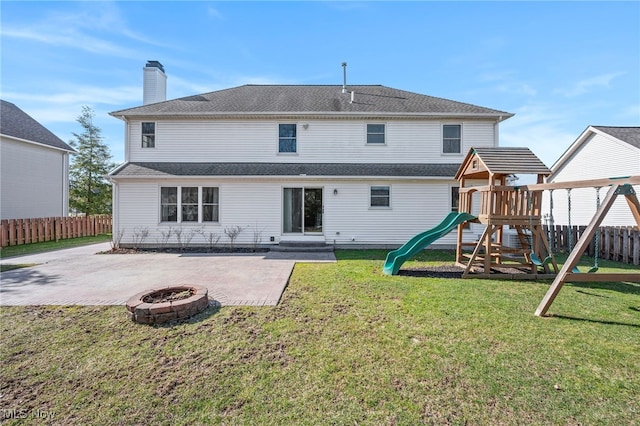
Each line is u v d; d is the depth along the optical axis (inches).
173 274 278.7
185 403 98.3
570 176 674.2
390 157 494.9
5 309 182.4
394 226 469.4
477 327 155.7
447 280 255.6
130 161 485.4
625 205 541.3
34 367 119.2
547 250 281.0
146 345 136.8
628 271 298.2
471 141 492.1
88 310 181.2
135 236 453.7
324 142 495.8
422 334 147.4
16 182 601.3
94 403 98.5
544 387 106.0
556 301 197.6
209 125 490.9
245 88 599.2
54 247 466.6
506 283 247.1
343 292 217.5
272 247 447.5
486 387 105.9
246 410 95.2
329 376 112.5
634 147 528.4
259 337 144.5
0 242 455.8
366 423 89.4
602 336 145.6
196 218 463.2
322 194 469.4
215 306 187.5
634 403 98.0
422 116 485.7
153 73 570.6
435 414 92.8
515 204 275.4
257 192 464.4
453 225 301.4
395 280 254.1
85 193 932.6
